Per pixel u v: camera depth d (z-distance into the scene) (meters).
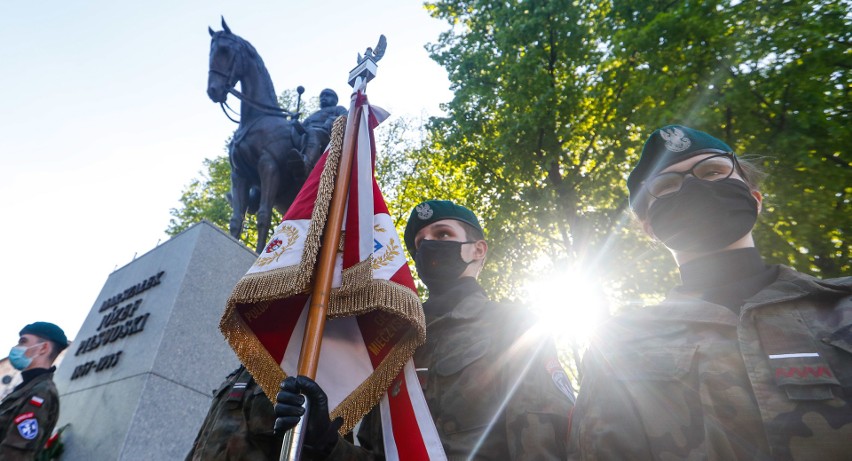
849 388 1.19
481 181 14.70
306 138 7.12
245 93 7.09
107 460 3.75
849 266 8.42
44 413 3.35
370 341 2.23
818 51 8.08
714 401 1.35
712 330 1.49
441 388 2.10
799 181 8.37
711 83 9.45
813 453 1.15
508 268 14.18
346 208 2.40
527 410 1.82
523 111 12.71
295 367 2.13
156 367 4.23
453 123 14.77
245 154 6.81
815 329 1.31
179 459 4.06
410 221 2.80
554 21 12.50
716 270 1.62
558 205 13.12
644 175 1.93
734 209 1.61
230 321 2.09
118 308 5.44
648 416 1.44
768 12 8.99
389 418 2.07
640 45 10.15
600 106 12.31
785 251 8.58
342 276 2.16
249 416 2.13
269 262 2.16
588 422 1.56
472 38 14.88
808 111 8.32
